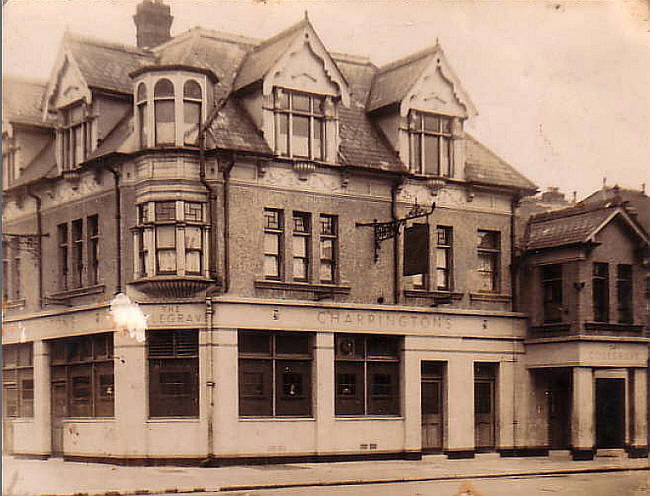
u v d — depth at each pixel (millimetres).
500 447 25750
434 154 25375
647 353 26344
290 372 22859
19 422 24203
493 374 26047
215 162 22250
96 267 22984
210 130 22250
